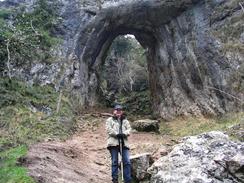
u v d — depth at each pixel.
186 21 18.00
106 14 20.25
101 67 23.53
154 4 18.83
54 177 6.74
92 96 21.77
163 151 7.89
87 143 11.62
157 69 21.39
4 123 10.98
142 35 22.16
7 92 13.22
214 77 15.49
